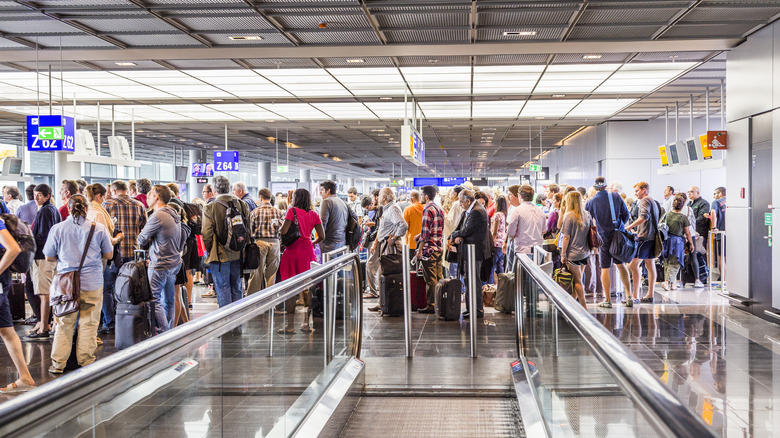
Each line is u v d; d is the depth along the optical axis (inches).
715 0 285.1
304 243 285.7
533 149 1163.9
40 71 444.8
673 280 429.7
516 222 314.3
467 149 1167.0
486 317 324.5
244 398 100.7
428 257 338.3
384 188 348.5
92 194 260.1
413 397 193.0
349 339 208.7
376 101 590.2
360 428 164.4
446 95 556.1
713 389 198.8
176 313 277.7
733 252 365.1
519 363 197.0
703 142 385.1
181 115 692.1
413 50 376.5
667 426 42.1
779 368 223.6
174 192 333.4
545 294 134.4
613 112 653.9
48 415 48.6
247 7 294.0
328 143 1024.2
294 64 422.3
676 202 424.8
